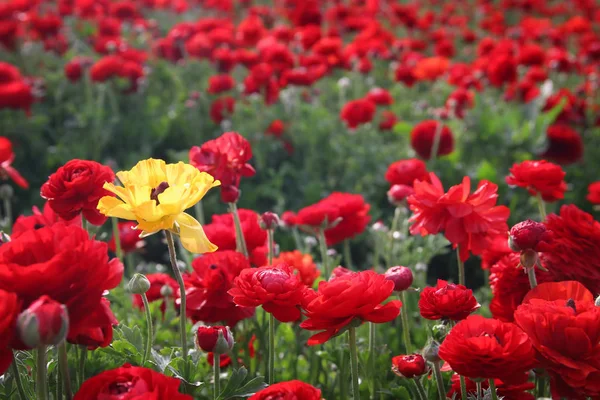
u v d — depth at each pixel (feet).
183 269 8.87
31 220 7.11
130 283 5.77
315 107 18.89
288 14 24.72
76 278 4.27
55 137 18.39
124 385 4.22
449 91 22.71
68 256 4.17
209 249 4.89
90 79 18.65
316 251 14.15
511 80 18.89
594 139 18.92
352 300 4.94
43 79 20.33
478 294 10.07
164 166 5.15
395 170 9.90
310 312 5.07
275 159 17.85
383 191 16.17
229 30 22.70
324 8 30.89
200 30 22.48
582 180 17.10
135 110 19.62
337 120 18.97
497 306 6.77
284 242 14.57
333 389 7.55
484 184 6.66
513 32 24.81
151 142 18.45
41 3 26.89
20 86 16.87
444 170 15.75
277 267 5.81
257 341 7.84
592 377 4.87
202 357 7.34
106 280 4.45
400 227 10.55
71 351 6.48
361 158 16.65
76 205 6.37
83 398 4.20
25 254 4.43
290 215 10.71
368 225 14.75
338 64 20.65
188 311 6.99
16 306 3.98
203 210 16.10
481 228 6.50
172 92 21.72
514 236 5.93
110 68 18.04
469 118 17.47
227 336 5.51
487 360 4.87
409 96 23.06
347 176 16.57
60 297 4.26
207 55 21.02
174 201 4.70
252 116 19.15
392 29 31.91
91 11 24.91
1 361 4.16
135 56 20.26
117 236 7.97
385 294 5.07
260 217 7.73
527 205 15.03
